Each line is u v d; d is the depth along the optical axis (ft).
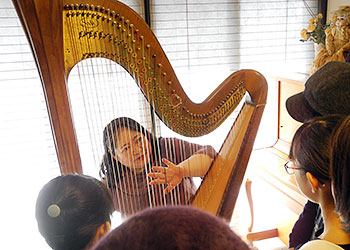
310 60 10.80
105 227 2.62
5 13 8.61
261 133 10.76
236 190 5.63
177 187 5.77
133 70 4.16
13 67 8.93
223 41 10.16
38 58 3.37
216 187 5.60
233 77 5.58
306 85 3.97
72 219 2.43
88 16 3.58
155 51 4.24
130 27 3.91
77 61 3.64
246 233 10.03
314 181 2.81
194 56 10.12
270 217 10.49
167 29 9.78
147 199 5.49
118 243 1.18
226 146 6.07
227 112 5.64
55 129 3.60
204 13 9.86
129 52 4.02
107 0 3.65
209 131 5.42
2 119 9.12
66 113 3.57
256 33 10.32
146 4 9.39
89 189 2.54
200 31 9.96
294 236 4.38
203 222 1.20
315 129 2.80
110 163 5.53
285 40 10.52
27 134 9.32
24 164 9.45
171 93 4.63
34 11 3.20
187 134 5.10
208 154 5.90
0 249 9.48
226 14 9.98
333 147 2.54
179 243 1.13
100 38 3.72
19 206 9.57
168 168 5.21
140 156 5.41
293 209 7.48
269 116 10.64
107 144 5.38
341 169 2.46
